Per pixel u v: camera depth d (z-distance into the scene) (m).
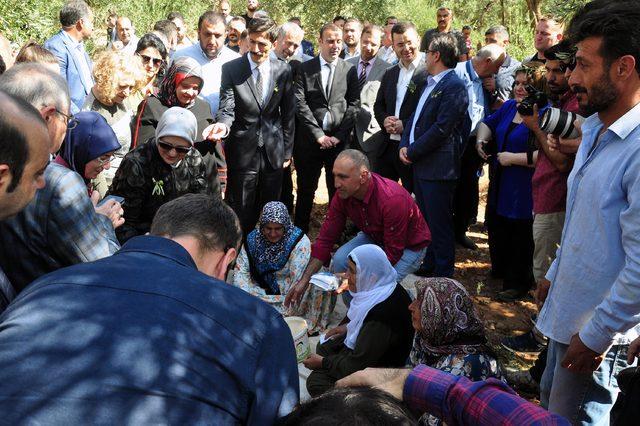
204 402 1.49
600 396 2.72
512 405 1.54
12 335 1.50
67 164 3.26
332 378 3.62
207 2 15.38
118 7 12.34
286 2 14.27
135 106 5.19
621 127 2.34
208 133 4.95
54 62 4.09
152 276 1.64
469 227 7.43
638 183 2.26
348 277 3.64
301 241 4.67
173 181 4.16
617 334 2.42
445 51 5.34
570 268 2.59
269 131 6.21
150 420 1.43
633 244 2.28
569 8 4.23
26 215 2.31
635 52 2.24
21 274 2.39
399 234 4.38
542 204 4.28
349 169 4.20
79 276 1.62
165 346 1.50
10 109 1.63
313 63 6.77
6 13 7.09
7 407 1.40
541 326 2.80
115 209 3.06
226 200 6.37
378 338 3.41
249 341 1.61
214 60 6.81
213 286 1.67
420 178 5.50
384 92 6.50
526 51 9.40
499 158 5.19
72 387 1.42
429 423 2.62
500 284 5.88
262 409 1.59
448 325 2.89
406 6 13.73
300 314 4.67
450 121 5.26
